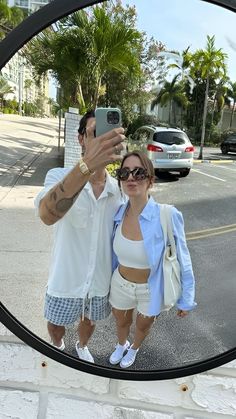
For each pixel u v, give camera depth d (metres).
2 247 1.17
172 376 1.22
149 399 1.29
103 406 1.31
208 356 1.22
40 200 1.09
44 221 1.10
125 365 1.24
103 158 0.99
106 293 1.23
